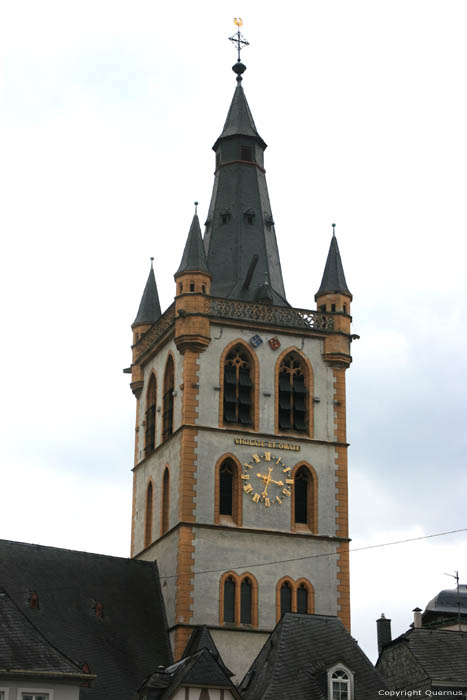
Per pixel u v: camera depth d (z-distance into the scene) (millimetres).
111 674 91062
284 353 101750
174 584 95562
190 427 97688
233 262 106125
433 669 97000
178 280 101438
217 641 94000
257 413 99688
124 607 96250
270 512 98000
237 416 99375
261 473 98500
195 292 100188
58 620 92875
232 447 98312
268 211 109750
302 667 85375
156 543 100312
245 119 111312
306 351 102562
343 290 104562
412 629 100875
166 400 103000
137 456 107625
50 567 96250
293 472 99375
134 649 93688
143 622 95875
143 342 109250
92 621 94125
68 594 95062
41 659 81000
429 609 121250
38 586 94438
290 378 101875
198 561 95375
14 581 93938
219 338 100312
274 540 97438
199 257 101500
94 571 97562
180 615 93938
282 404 100938
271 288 105938
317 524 98875
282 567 97062
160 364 104812
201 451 97500
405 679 98750
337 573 98312
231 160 110125
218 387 99188
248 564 96312
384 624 110688
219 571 95562
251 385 100438
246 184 109312
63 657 81938
